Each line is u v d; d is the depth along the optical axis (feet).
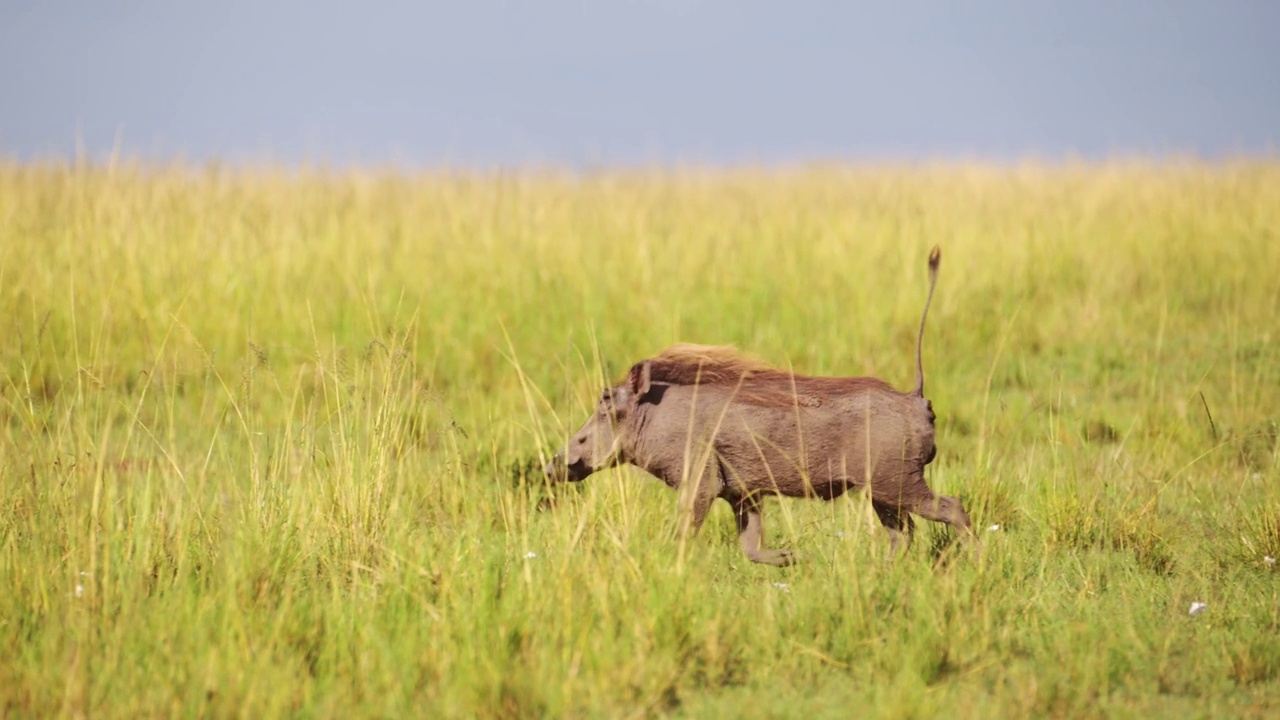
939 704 57.67
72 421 95.96
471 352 129.39
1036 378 126.41
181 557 68.49
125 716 54.60
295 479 77.51
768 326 137.69
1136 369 127.24
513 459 97.71
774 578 75.46
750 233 165.07
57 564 68.49
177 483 80.28
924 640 62.44
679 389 76.84
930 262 76.13
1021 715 56.65
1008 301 147.33
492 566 69.82
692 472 74.79
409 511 78.79
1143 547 80.33
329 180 184.96
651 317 139.33
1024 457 98.32
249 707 55.11
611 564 68.08
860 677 61.21
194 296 131.75
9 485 77.30
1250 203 179.42
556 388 123.03
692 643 62.08
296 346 127.44
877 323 137.59
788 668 62.03
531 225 162.61
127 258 134.92
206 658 58.39
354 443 81.97
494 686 56.03
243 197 164.86
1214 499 90.58
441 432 88.28
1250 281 151.64
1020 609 68.90
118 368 119.85
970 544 73.15
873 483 73.46
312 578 70.23
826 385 75.25
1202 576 75.87
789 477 74.38
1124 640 64.13
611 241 158.30
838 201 192.75
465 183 194.49
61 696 55.93
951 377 127.13
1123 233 170.71
